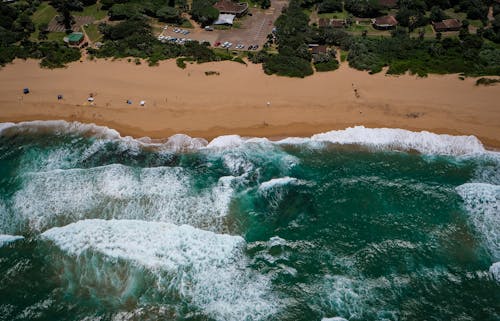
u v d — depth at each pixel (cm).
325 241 6253
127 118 8744
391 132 8250
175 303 5462
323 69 9975
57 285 5650
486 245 6156
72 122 8650
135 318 5303
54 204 6662
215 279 5738
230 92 9344
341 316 5369
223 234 6284
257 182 7156
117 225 6309
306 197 6912
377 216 6600
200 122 8644
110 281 5672
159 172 7275
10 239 6191
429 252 6081
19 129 8469
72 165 7600
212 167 7544
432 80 9606
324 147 7981
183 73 9894
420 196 6912
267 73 9850
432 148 7919
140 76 9825
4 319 5322
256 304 5488
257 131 8438
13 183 7162
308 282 5744
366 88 9406
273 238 6281
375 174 7375
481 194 6844
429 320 5353
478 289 5666
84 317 5309
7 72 9950
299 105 9000
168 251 5988
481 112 8719
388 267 5909
